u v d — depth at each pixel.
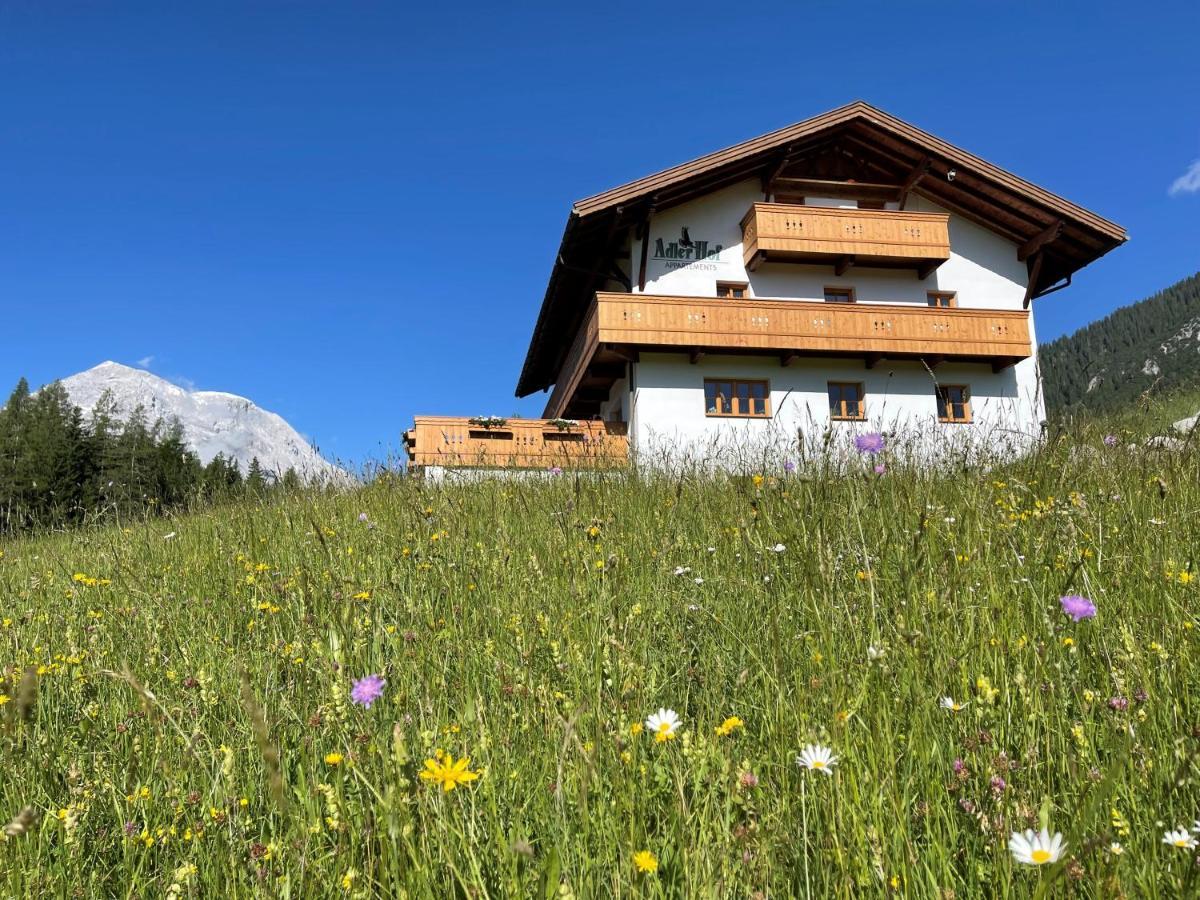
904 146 23.19
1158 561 2.89
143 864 1.82
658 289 22.80
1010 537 3.07
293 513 6.60
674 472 7.46
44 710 2.54
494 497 5.89
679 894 1.46
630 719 1.97
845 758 1.69
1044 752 1.84
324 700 2.29
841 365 22.94
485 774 1.70
